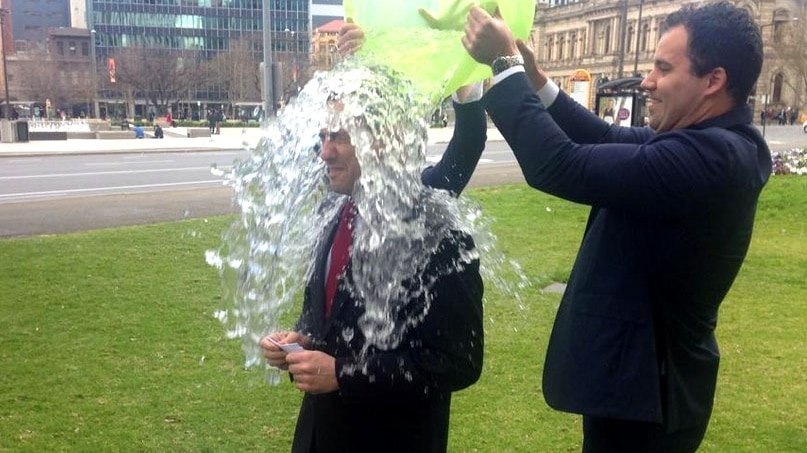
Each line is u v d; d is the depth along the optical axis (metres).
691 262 1.66
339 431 1.88
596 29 70.31
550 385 1.85
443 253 1.75
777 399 3.88
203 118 69.81
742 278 6.47
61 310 5.24
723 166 1.57
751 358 4.47
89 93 72.94
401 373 1.73
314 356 1.77
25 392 3.87
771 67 56.78
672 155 1.57
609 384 1.72
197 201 11.15
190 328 4.93
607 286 1.75
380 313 1.74
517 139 1.67
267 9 14.93
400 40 1.73
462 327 1.78
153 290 5.80
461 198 2.14
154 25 89.12
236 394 3.92
